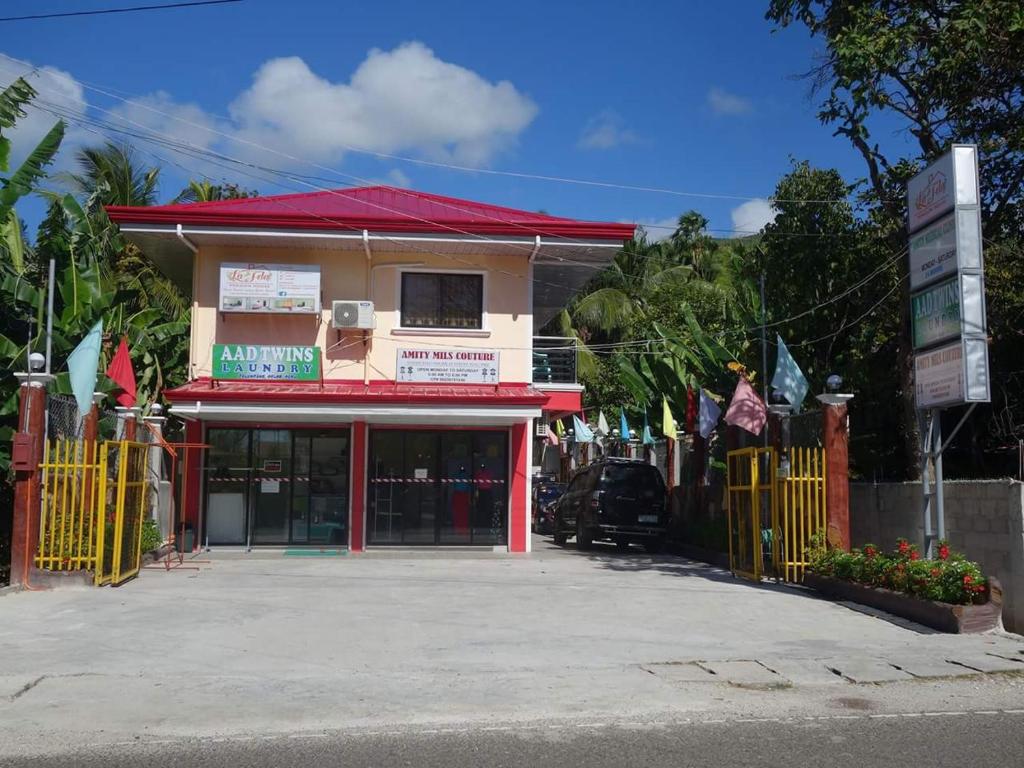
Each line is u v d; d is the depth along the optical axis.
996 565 11.12
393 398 16.83
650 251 41.41
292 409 16.69
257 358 17.80
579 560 17.23
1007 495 10.94
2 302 17.62
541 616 11.10
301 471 18.38
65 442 12.74
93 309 17.44
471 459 18.62
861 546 14.44
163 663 8.61
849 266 18.05
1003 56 13.84
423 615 11.06
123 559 13.32
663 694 7.71
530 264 18.64
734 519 15.41
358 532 18.16
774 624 10.79
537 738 6.47
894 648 9.50
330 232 17.47
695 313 28.64
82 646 9.22
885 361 18.55
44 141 16.67
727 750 6.21
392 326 18.33
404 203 19.31
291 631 10.05
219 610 11.14
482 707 7.26
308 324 18.23
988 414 17.33
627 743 6.36
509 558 17.34
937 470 11.88
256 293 17.67
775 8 15.22
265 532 18.22
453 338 18.42
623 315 36.53
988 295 15.88
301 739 6.46
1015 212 15.46
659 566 16.33
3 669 8.31
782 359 14.96
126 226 17.17
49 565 12.62
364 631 10.11
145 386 20.66
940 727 6.80
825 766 5.88
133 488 13.91
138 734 6.57
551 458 36.78
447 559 17.02
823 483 13.67
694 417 19.77
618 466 19.48
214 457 18.22
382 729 6.70
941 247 11.88
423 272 18.56
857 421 18.50
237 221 17.27
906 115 15.05
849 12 14.35
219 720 6.90
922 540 12.56
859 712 7.23
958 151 11.64
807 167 18.48
